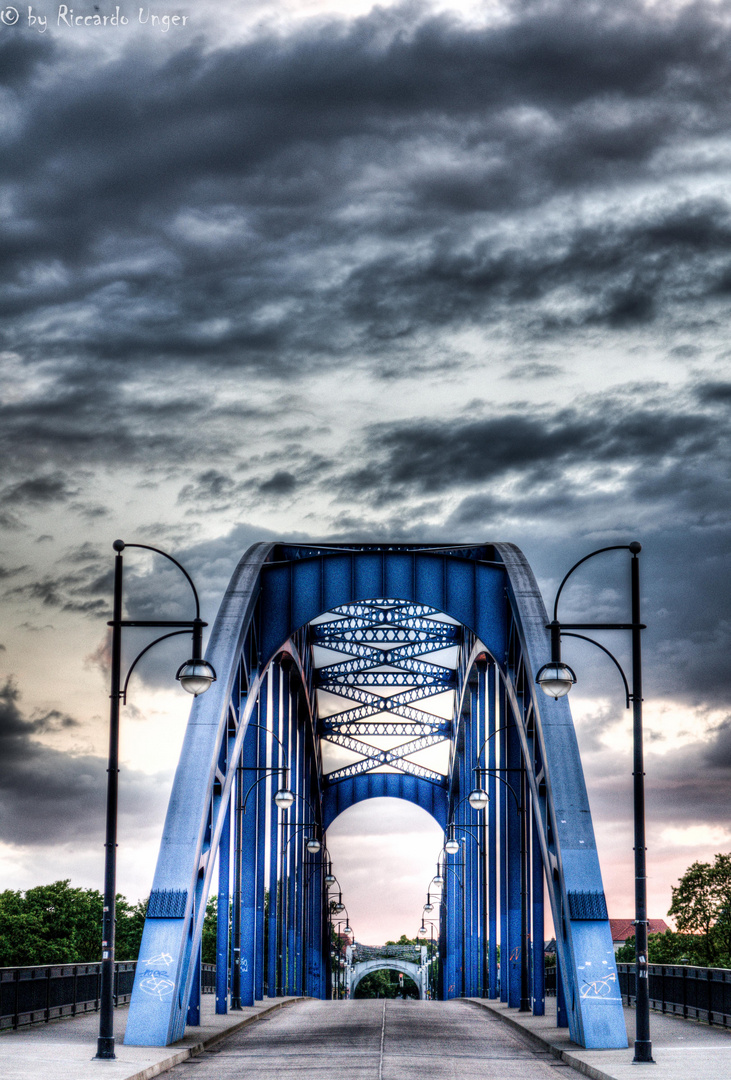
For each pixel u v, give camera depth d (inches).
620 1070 785.6
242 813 1674.5
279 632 1552.7
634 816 919.7
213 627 1380.4
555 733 1235.9
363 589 1563.7
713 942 3088.1
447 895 3316.9
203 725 1228.5
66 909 3540.8
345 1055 961.5
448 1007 1945.1
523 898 1600.6
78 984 1218.0
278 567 1572.3
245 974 1745.8
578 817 1162.0
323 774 3452.3
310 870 3341.5
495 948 2256.4
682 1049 934.4
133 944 3941.9
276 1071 832.9
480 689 2347.4
